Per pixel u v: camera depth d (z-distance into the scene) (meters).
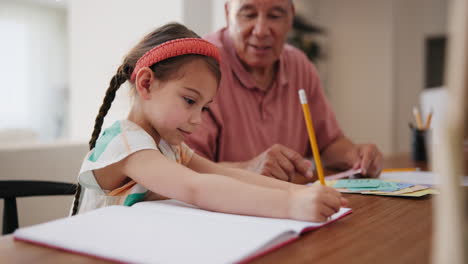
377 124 4.61
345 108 4.79
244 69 1.33
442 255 0.25
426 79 4.61
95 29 2.70
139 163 0.66
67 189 0.87
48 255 0.42
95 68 2.71
